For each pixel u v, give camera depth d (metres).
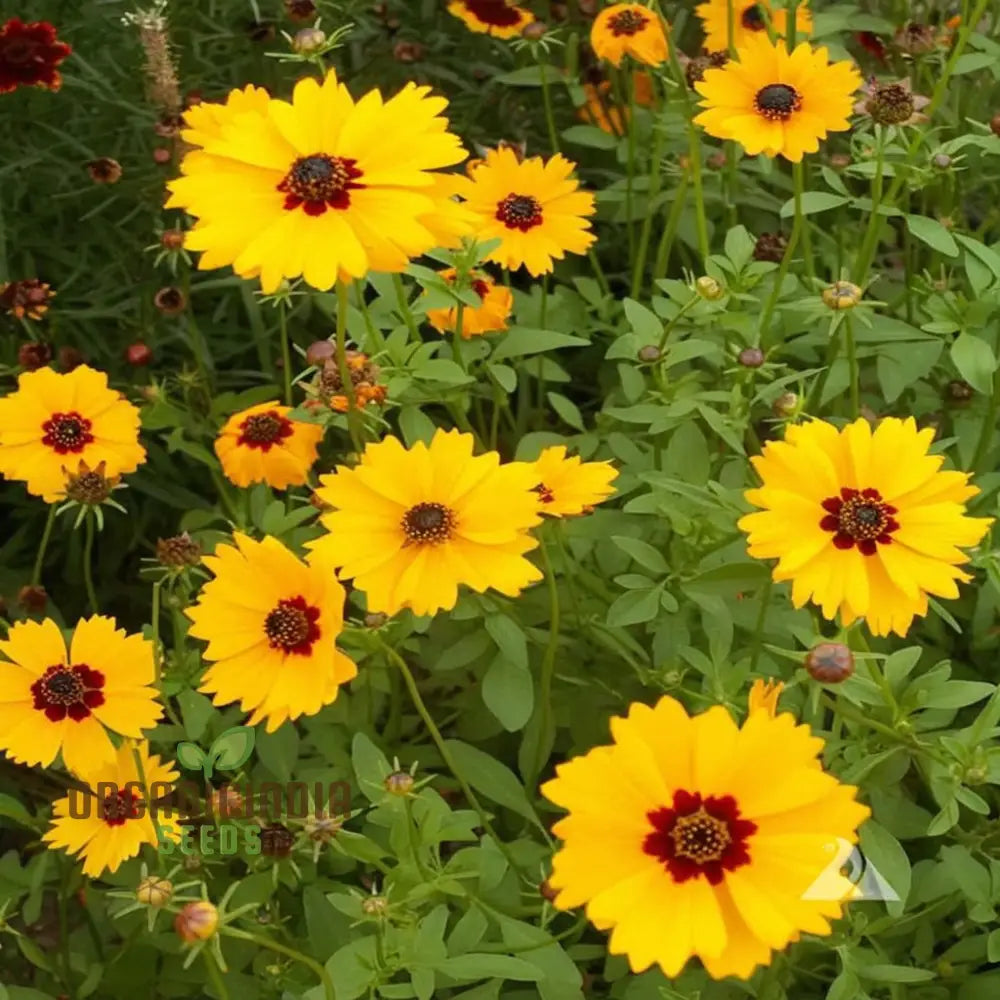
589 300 0.77
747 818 0.50
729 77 0.67
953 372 0.73
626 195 0.80
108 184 0.83
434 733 0.59
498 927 0.61
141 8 0.85
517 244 0.70
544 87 0.80
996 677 0.68
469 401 0.71
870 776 0.59
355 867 0.64
